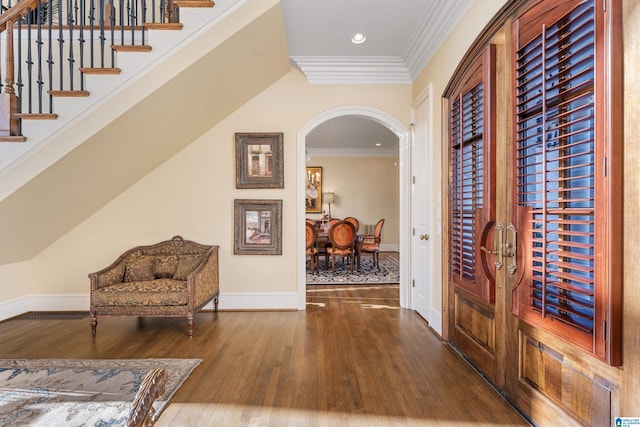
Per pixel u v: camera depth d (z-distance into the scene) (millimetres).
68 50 3111
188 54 2719
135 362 2521
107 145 2840
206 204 3918
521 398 1882
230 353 2703
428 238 3402
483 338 2330
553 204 1625
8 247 3318
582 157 1478
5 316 3580
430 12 2848
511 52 1939
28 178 2588
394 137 7699
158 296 3076
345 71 3869
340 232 5984
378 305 4129
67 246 3867
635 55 1202
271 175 3906
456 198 2727
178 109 3086
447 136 2908
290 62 3768
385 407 1952
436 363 2521
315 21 3021
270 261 3939
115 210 3875
